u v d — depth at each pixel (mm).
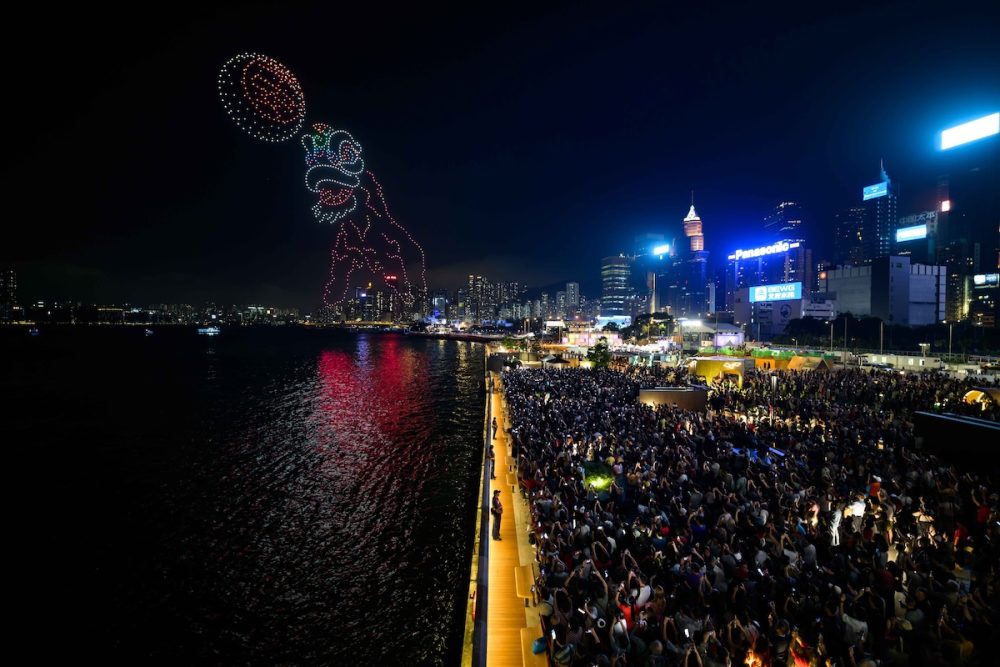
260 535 24766
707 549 12695
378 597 19516
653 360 66312
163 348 175750
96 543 24078
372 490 30781
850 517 14891
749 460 20375
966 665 9078
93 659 16250
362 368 109250
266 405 62250
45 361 122625
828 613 10180
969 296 177500
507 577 15133
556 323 136875
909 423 28656
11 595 19750
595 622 9930
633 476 18078
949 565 12797
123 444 42875
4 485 32312
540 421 28188
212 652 16609
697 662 8727
